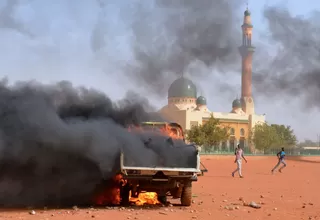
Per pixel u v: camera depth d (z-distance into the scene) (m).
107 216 9.64
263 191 17.22
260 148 90.12
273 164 47.62
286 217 10.54
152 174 11.20
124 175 11.06
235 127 97.38
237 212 11.09
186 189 11.98
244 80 112.56
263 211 11.48
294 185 20.55
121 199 11.83
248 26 113.69
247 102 111.38
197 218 9.91
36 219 9.09
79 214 9.90
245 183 21.11
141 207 11.45
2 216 9.50
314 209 12.16
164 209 11.16
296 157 71.88
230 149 77.75
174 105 92.31
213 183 20.81
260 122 99.50
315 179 25.27
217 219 9.91
